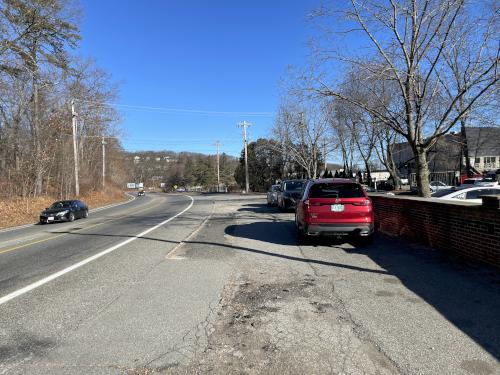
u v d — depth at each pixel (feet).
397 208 37.86
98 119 180.55
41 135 127.44
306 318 16.85
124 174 331.57
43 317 17.72
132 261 30.30
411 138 42.65
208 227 52.75
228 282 23.27
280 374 12.16
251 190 263.08
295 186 77.25
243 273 25.40
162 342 14.70
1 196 113.19
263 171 261.03
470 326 15.26
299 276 24.03
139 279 24.43
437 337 14.42
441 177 158.30
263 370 12.42
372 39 42.04
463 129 91.35
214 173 437.58
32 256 35.01
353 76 48.57
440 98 49.44
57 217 78.02
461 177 134.92
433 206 30.45
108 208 130.00
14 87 114.52
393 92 55.72
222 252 33.01
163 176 554.87
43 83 120.57
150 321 16.92
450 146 134.10
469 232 25.72
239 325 16.29
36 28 107.34
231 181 428.56
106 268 28.02
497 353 13.05
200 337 15.11
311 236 35.09
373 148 152.66
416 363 12.57
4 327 16.55
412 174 147.84
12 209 99.60
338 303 18.61
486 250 24.00
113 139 223.30
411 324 15.71
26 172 121.90
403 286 20.83
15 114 118.93
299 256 30.01
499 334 14.46
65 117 140.67
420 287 20.47
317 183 33.53
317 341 14.47
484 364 12.37
